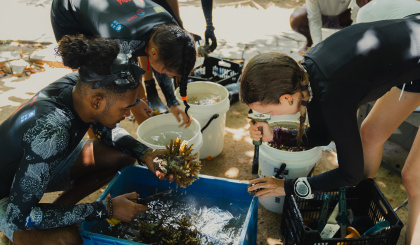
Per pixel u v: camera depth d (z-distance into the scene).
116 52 1.60
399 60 1.54
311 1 4.00
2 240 2.34
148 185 2.33
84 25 2.24
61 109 1.70
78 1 2.22
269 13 6.32
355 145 1.59
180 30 1.97
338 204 2.13
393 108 2.12
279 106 1.60
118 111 1.69
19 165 1.63
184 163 2.02
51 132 1.62
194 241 1.97
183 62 1.97
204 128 2.83
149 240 1.99
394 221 1.92
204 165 3.04
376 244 1.93
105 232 2.03
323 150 3.20
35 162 1.61
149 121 2.66
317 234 1.85
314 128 1.89
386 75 1.54
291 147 2.42
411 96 2.02
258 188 2.04
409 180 2.04
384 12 2.18
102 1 2.14
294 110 1.65
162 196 2.27
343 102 1.49
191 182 2.03
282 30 5.61
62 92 1.78
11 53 4.63
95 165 2.27
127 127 3.52
